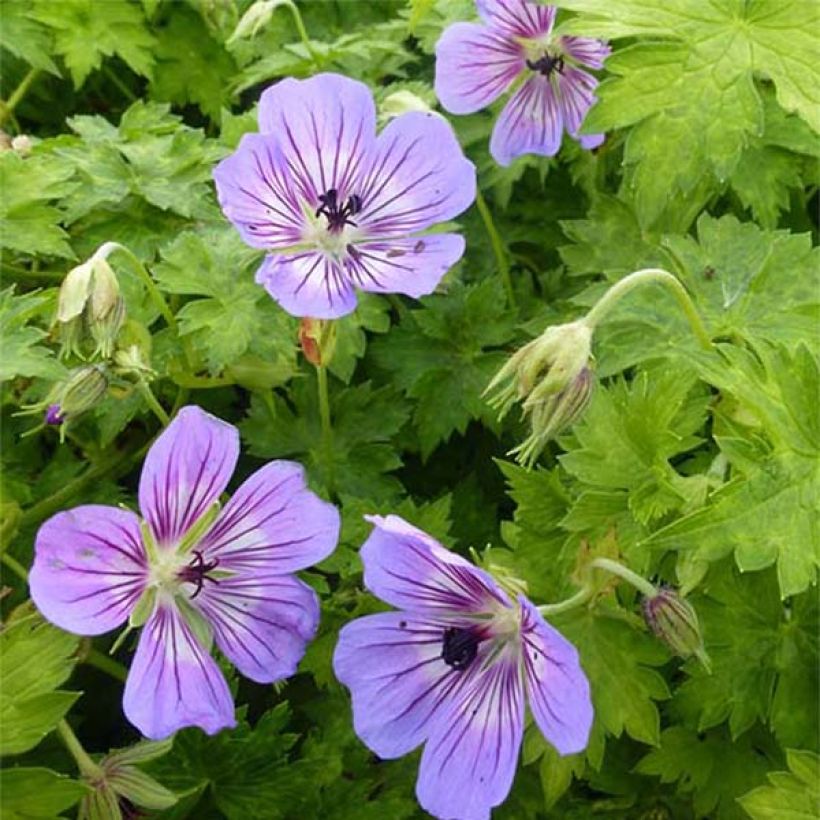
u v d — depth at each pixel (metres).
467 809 0.17
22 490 0.23
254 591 0.17
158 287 0.22
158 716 0.17
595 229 0.26
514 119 0.26
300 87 0.20
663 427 0.20
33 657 0.17
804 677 0.20
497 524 0.24
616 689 0.20
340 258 0.20
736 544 0.18
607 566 0.18
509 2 0.24
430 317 0.25
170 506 0.17
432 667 0.18
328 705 0.22
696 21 0.22
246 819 0.20
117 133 0.26
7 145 0.25
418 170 0.20
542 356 0.18
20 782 0.16
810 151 0.25
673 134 0.22
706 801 0.21
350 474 0.24
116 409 0.23
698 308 0.23
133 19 0.30
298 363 0.25
